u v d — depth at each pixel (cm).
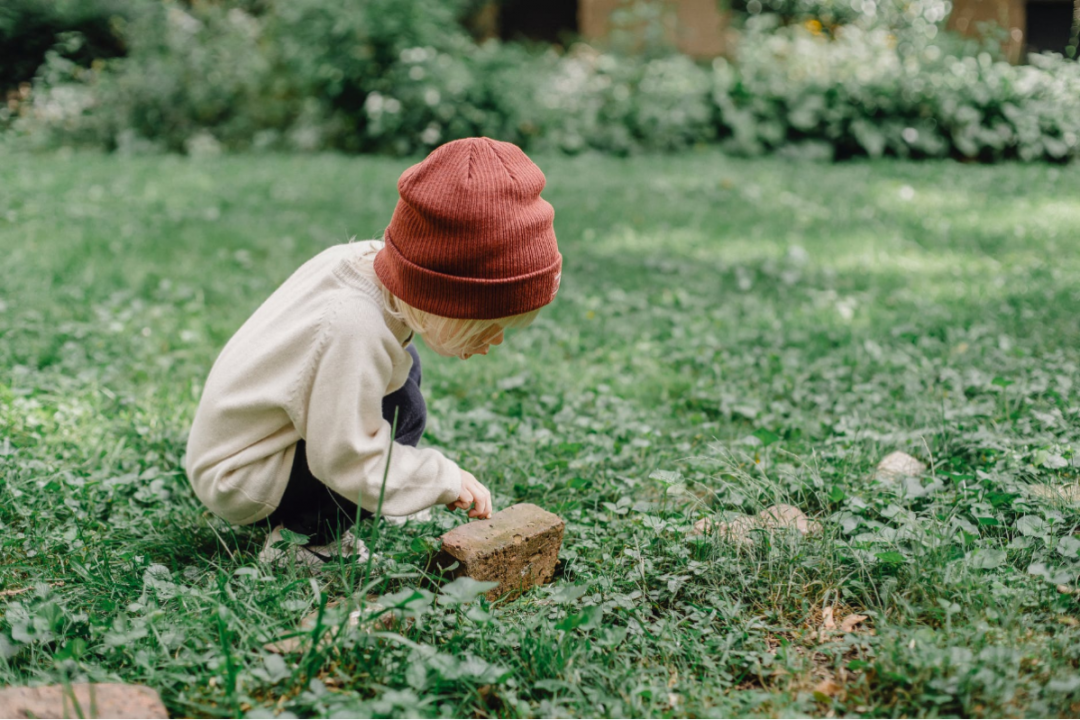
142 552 234
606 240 646
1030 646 180
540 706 171
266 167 953
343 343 195
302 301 203
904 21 1239
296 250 600
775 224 700
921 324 448
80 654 177
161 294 492
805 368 392
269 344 201
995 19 1365
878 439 301
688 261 590
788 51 1163
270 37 1197
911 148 1098
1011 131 1075
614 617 206
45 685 165
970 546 222
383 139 1109
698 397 360
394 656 179
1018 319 440
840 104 1088
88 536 239
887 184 876
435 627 192
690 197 809
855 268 573
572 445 301
